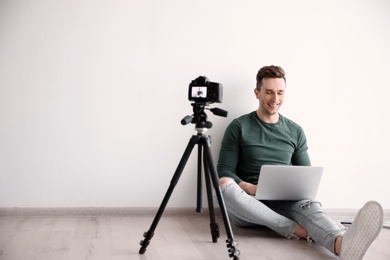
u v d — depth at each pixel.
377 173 3.70
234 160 3.14
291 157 3.25
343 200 3.65
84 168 3.26
